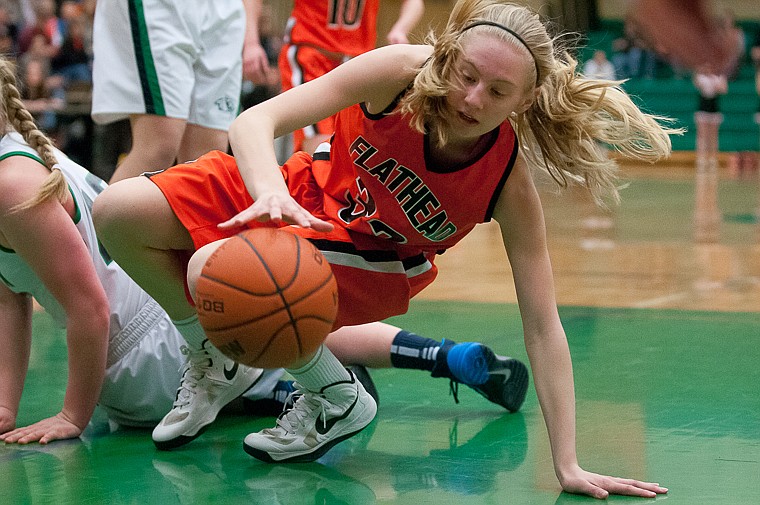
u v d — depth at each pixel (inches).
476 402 152.6
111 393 135.7
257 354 95.4
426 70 102.3
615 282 272.1
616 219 451.2
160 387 136.2
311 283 95.2
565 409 112.3
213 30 204.4
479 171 111.4
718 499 106.5
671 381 162.1
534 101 108.9
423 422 140.3
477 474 115.9
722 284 267.9
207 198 117.7
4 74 127.0
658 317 220.2
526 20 100.3
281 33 762.2
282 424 120.6
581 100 110.8
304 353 96.7
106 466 119.0
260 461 121.3
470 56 98.1
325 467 119.0
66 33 557.3
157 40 194.9
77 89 511.8
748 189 634.2
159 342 136.2
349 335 146.9
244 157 99.9
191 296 114.7
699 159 860.0
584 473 109.5
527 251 116.3
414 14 245.4
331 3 234.1
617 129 114.3
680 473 115.6
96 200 118.6
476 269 303.6
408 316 223.3
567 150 114.0
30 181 122.4
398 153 111.3
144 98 195.8
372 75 108.9
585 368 171.2
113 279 134.8
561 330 115.5
